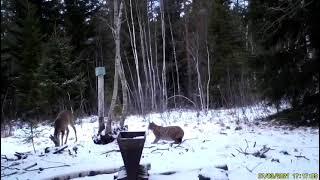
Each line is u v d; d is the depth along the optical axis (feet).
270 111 54.08
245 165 24.56
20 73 67.72
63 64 67.41
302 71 43.70
